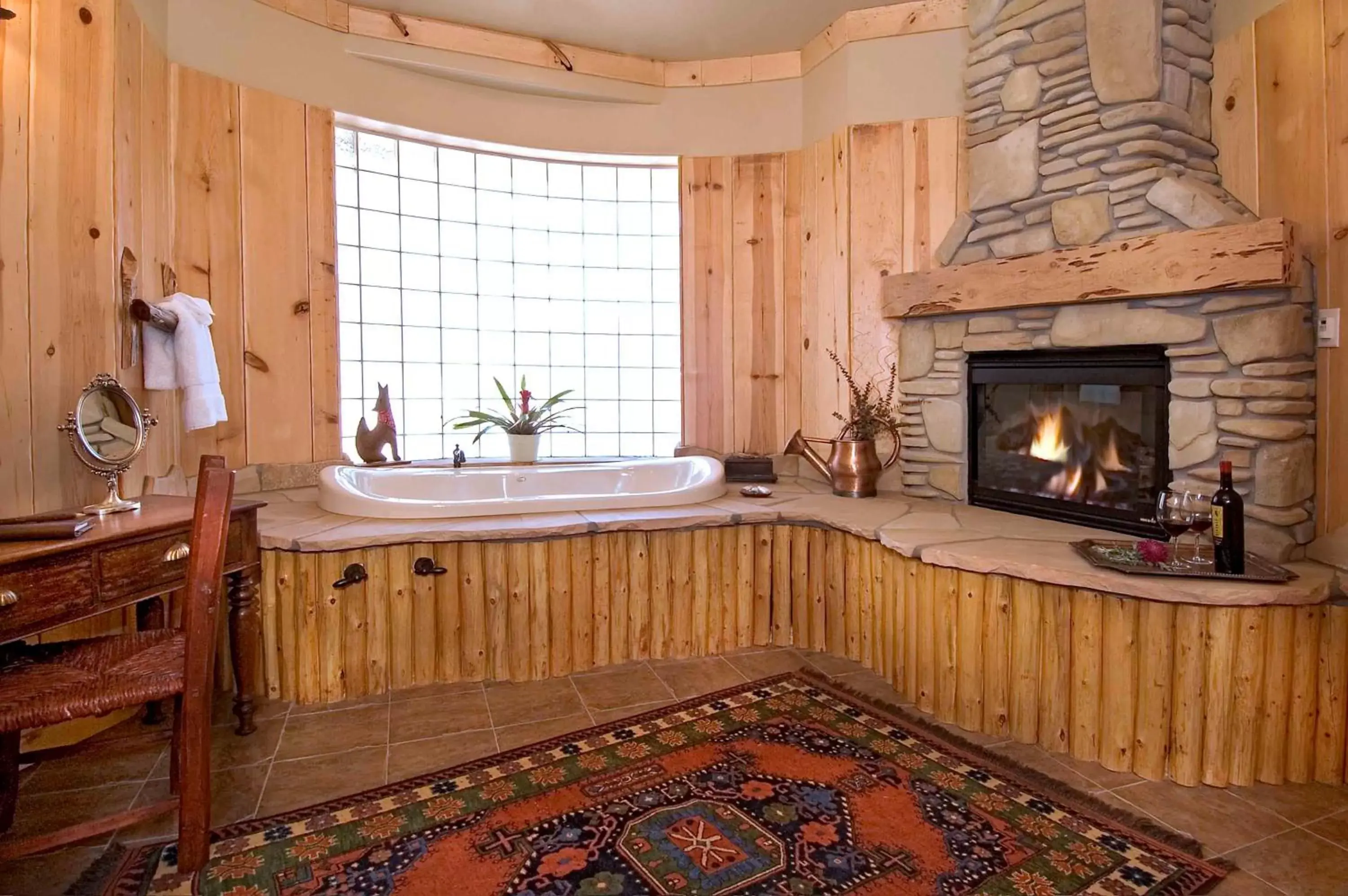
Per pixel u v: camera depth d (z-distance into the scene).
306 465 3.46
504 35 3.70
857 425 3.43
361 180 3.77
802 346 3.98
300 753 2.17
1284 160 2.34
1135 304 2.58
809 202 3.87
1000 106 3.06
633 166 4.22
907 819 1.83
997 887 1.58
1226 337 2.34
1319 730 2.01
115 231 2.30
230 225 3.15
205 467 1.74
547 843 1.73
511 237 4.17
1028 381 2.99
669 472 3.71
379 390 3.76
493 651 2.70
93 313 2.23
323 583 2.51
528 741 2.24
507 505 2.95
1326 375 2.23
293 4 3.30
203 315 2.65
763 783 2.00
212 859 1.67
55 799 1.94
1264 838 1.77
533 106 3.91
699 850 1.70
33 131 2.03
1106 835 1.77
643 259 4.32
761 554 3.07
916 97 3.44
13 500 1.95
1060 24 2.80
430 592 2.64
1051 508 2.88
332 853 1.69
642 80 3.97
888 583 2.69
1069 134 2.77
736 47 3.88
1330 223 2.21
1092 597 2.11
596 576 2.82
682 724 2.36
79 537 1.68
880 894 1.56
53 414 2.09
